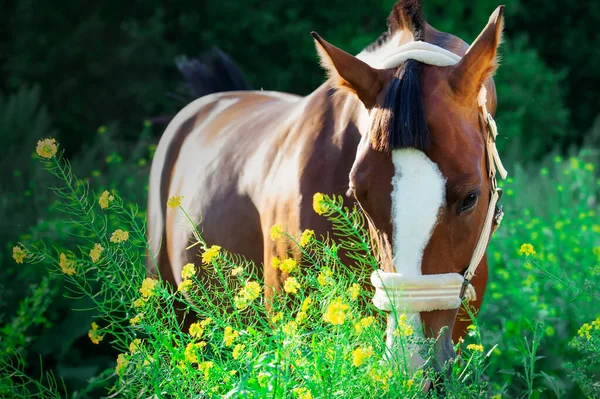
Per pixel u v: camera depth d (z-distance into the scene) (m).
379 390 4.80
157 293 5.11
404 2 6.24
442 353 5.13
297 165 6.44
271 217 6.64
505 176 5.94
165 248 8.55
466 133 5.14
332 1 24.48
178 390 5.03
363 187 5.07
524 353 6.92
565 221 11.64
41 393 5.48
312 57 24.44
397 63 5.52
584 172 14.59
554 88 25.33
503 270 9.88
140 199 13.71
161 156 9.16
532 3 27.67
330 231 6.12
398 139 4.98
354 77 5.48
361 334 4.96
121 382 5.19
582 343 5.74
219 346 5.26
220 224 7.33
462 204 5.00
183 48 25.25
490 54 5.33
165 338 5.03
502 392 6.45
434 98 5.20
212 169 7.77
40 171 14.71
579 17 28.42
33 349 9.65
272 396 4.70
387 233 5.02
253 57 24.72
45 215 12.87
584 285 6.50
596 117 27.88
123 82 24.36
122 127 24.34
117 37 24.77
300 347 5.14
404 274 4.96
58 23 24.31
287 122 7.01
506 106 24.47
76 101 24.14
